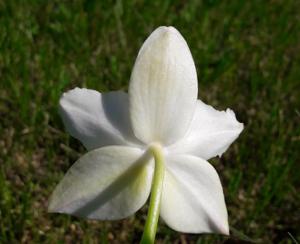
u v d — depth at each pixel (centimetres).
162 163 16
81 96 17
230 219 30
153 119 16
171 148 17
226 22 43
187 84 16
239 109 36
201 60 38
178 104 16
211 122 17
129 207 17
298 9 48
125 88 36
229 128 18
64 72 34
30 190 29
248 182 32
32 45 37
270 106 37
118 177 17
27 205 28
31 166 30
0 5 40
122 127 17
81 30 39
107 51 39
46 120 32
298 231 29
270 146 33
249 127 35
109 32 40
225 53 38
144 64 16
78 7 41
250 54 41
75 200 17
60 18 40
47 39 39
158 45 16
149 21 42
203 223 17
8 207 27
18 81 35
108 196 17
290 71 40
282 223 30
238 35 43
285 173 30
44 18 40
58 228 28
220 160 33
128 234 28
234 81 38
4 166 30
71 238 28
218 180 17
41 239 27
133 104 16
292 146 33
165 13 43
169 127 16
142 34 40
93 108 17
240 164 32
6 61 35
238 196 31
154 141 17
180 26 41
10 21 38
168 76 16
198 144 17
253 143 34
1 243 26
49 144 32
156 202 16
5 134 32
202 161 17
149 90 16
